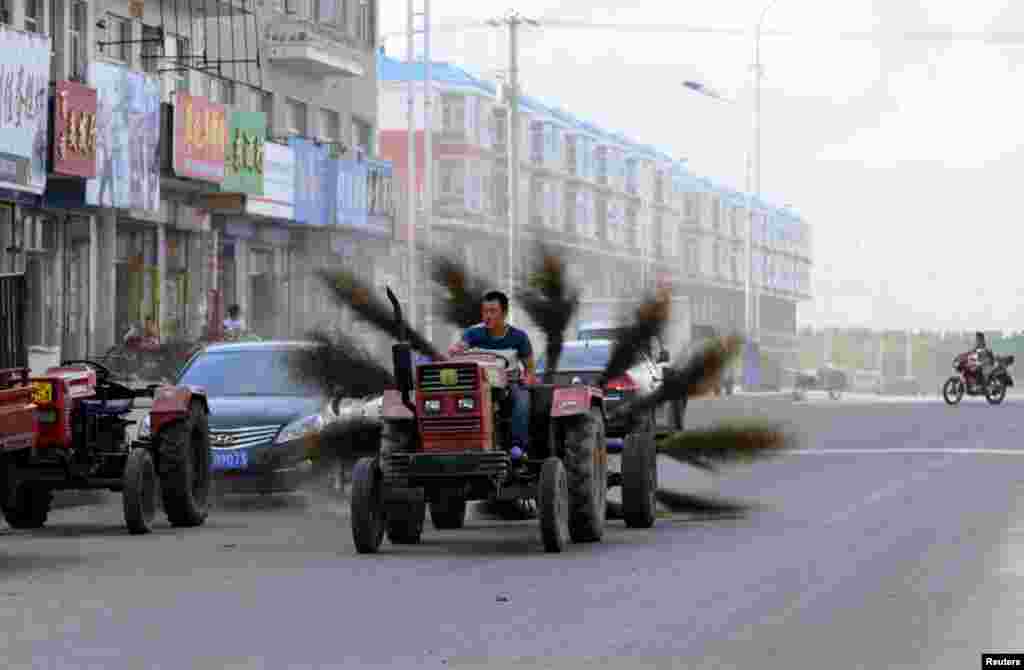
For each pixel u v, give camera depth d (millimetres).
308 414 19812
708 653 9555
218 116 41469
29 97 32844
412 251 54406
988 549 14555
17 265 34781
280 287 48812
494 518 18250
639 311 18156
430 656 9508
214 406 19891
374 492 14828
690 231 131500
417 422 14922
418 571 13414
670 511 18328
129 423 17781
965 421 41188
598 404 15914
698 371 18531
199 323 43438
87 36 37156
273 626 10594
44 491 17578
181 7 41781
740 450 18234
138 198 37875
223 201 43406
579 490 15094
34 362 34844
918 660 9336
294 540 16094
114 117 36719
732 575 12953
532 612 11141
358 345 17719
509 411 15148
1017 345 116500
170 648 9797
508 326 15633
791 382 94750
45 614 11172
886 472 24422
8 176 32125
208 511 18766
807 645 9805
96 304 38250
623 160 119375
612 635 10180
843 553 14352
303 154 47844
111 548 15406
